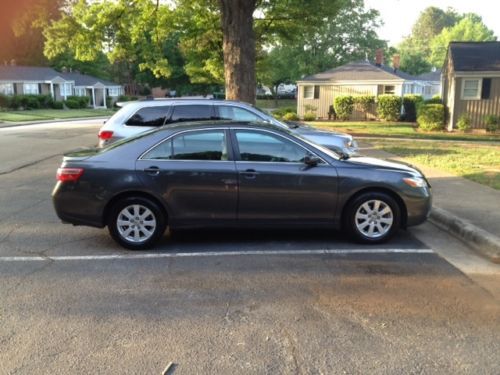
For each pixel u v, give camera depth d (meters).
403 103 32.78
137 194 6.24
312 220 6.39
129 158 6.25
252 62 17.41
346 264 5.70
